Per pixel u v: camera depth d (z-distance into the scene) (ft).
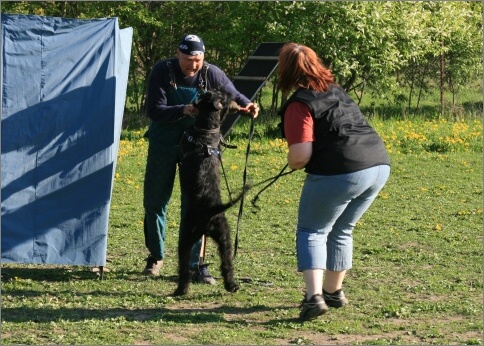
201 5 119.85
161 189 38.14
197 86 36.83
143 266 40.83
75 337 28.63
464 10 131.95
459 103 134.10
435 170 76.07
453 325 30.73
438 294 35.60
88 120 37.35
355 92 124.36
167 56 122.01
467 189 66.39
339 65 112.88
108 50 37.35
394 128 108.06
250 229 50.37
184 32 123.03
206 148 34.30
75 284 36.78
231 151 87.66
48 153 37.27
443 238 48.21
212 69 37.04
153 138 37.91
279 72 31.04
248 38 118.01
